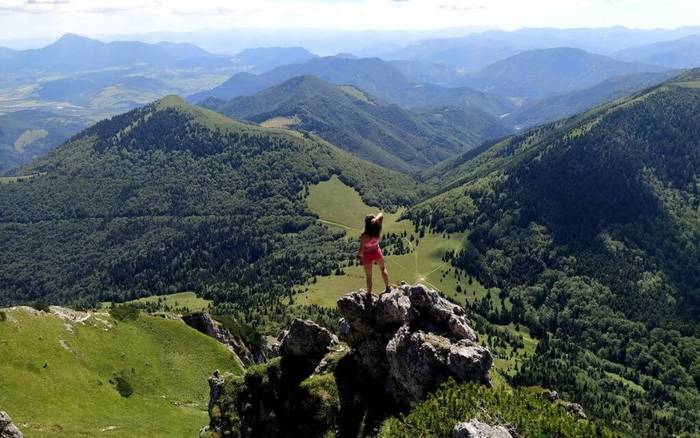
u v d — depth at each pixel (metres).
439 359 43.59
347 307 50.66
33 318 112.81
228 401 57.25
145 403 107.06
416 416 38.88
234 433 54.50
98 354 116.75
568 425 36.34
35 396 89.75
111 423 90.12
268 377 56.56
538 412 38.22
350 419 47.03
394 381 47.06
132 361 121.19
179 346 136.00
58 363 104.00
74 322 122.31
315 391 50.25
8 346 99.75
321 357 56.31
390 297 49.44
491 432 33.56
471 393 39.47
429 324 48.94
